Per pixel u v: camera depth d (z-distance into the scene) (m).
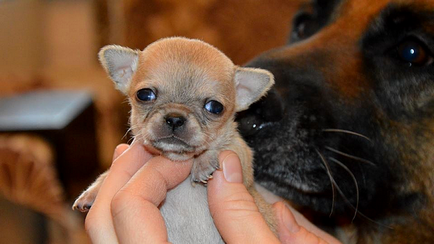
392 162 0.49
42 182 0.69
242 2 0.71
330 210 0.49
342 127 0.48
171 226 0.44
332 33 0.51
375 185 0.49
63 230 0.73
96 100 0.96
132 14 0.72
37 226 0.70
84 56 1.42
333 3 0.54
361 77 0.49
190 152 0.42
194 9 0.71
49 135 0.74
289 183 0.48
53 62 1.42
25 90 1.09
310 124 0.47
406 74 0.48
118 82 0.45
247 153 0.45
